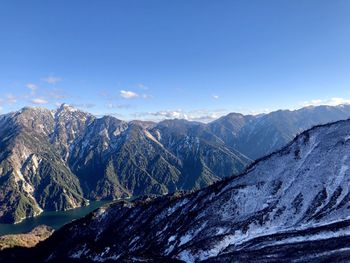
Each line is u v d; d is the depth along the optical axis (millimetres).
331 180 118812
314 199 115375
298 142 142375
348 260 79625
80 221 199625
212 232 119250
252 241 107000
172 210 157250
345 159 123188
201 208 138500
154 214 164875
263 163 143500
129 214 179500
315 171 125312
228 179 152500
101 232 180750
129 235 160375
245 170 151875
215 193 143500
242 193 131000
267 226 112875
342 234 94750
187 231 127812
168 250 126438
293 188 123625
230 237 112000
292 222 111062
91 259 156125
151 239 143625
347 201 108812
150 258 121375
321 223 104500
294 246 95562
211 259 104688
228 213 126875
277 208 118312
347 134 133125
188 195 160375
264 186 130625
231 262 96812
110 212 191625
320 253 87312
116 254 149250
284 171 132875
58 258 172250
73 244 179875
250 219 117375
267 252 96438
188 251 112750
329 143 133250
